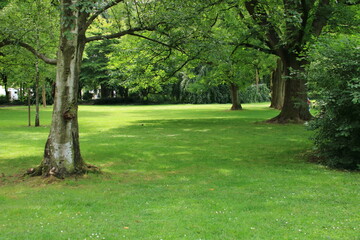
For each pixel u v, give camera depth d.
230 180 7.41
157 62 20.72
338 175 7.77
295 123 20.06
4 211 5.22
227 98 56.38
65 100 7.48
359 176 7.66
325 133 8.80
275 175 7.84
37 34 10.84
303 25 17.31
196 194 6.24
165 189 6.66
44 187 6.87
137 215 5.02
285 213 5.05
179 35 10.70
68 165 7.57
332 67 8.44
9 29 8.63
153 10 9.83
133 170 8.69
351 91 7.70
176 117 28.22
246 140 13.99
